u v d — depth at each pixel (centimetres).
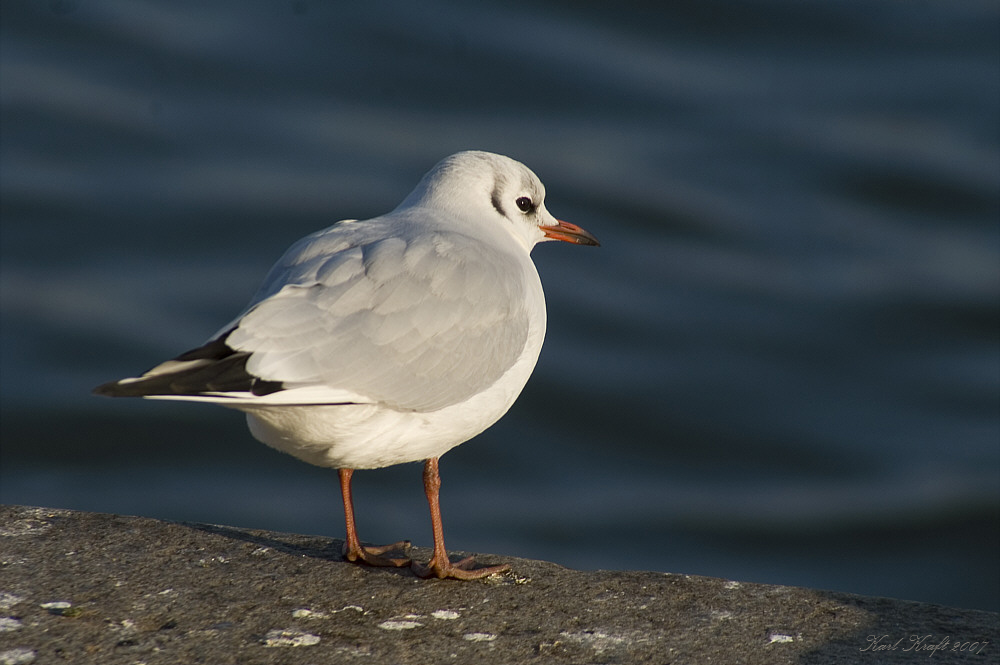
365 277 994
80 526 1105
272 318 938
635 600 1038
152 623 947
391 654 926
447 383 1018
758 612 1024
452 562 1101
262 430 1012
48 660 881
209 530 1123
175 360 894
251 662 898
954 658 955
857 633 992
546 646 952
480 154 1221
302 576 1047
